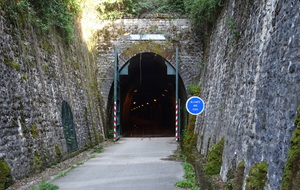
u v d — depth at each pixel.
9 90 7.81
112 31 19.95
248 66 7.40
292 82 4.55
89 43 18.52
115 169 9.70
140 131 33.19
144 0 20.06
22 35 9.14
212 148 9.37
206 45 18.47
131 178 8.32
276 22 5.66
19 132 8.05
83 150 14.06
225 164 8.20
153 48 19.73
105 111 19.81
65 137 11.84
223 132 9.53
